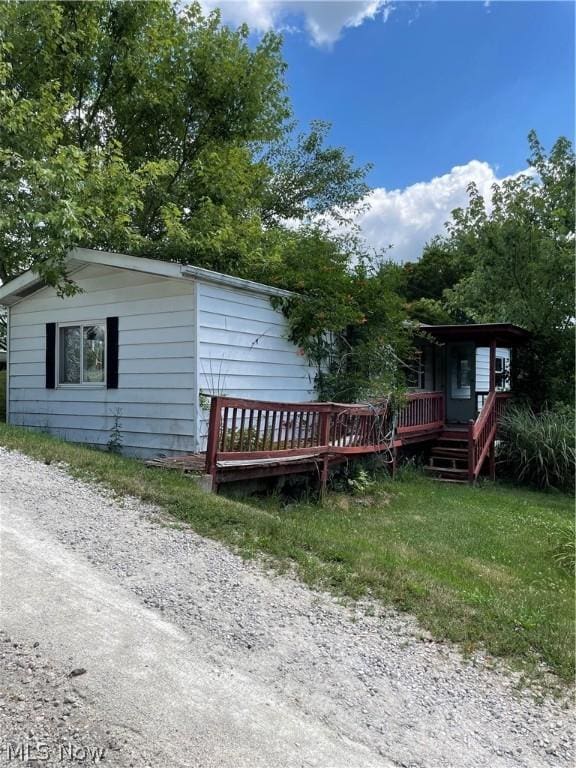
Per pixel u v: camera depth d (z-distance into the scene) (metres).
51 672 2.77
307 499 8.45
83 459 6.61
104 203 10.05
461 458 12.90
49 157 9.08
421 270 28.89
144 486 5.79
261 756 2.37
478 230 16.95
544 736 2.74
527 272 16.09
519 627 3.97
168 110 14.10
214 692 2.76
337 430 8.94
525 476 12.81
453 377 15.47
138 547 4.39
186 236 11.25
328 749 2.46
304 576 4.22
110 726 2.44
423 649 3.43
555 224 16.30
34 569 3.85
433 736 2.64
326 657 3.19
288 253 12.50
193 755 2.33
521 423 13.12
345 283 10.97
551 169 17.12
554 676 3.34
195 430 8.18
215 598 3.72
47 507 5.01
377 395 10.96
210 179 14.16
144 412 8.73
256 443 7.10
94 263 8.75
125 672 2.84
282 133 18.89
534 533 7.98
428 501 9.73
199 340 8.23
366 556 4.93
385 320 11.75
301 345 10.55
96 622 3.27
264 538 4.86
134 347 8.88
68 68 12.71
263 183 18.72
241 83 14.57
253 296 9.40
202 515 5.21
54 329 9.93
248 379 9.24
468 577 5.50
